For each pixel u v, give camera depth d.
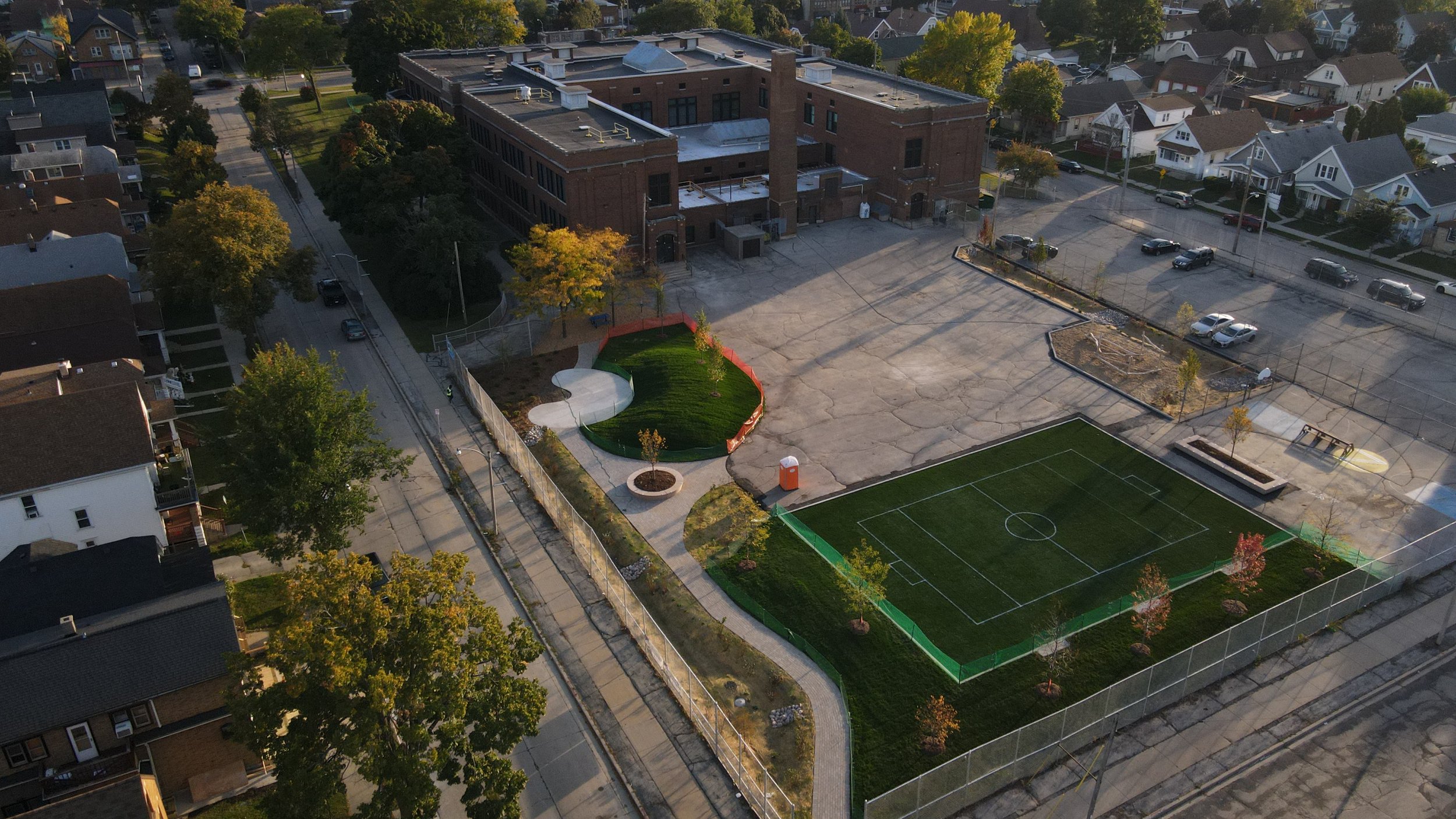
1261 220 99.88
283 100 144.88
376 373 74.44
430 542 56.50
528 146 91.88
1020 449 63.66
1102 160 126.62
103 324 66.06
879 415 67.62
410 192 86.62
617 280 81.50
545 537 57.03
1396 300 82.94
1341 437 64.56
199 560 46.16
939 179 103.12
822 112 111.12
